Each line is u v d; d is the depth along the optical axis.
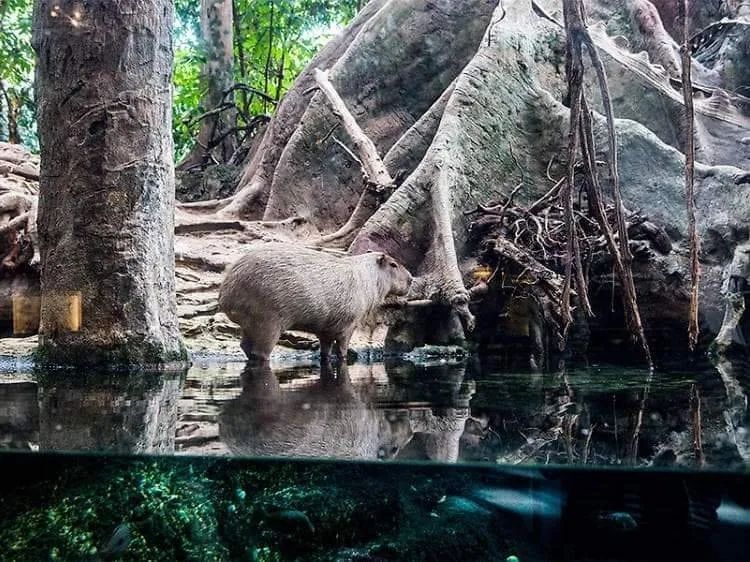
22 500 3.23
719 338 6.66
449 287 6.84
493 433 3.12
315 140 10.30
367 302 6.35
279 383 4.52
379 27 11.44
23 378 4.77
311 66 12.22
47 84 5.55
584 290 4.17
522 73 9.61
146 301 5.49
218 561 3.28
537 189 9.31
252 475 3.35
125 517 3.25
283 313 5.77
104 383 4.53
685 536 3.31
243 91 16.64
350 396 3.95
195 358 5.98
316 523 3.39
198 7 17.33
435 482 3.43
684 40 3.80
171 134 5.99
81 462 3.16
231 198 10.66
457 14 11.47
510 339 6.93
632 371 5.14
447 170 8.19
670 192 8.27
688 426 3.27
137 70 5.59
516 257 6.80
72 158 5.46
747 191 7.72
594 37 9.84
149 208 5.64
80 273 5.44
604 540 3.27
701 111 9.80
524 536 3.45
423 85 11.46
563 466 2.74
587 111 4.07
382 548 3.36
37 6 5.58
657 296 7.09
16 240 6.94
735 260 6.91
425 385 4.40
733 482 3.02
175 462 3.07
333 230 10.01
